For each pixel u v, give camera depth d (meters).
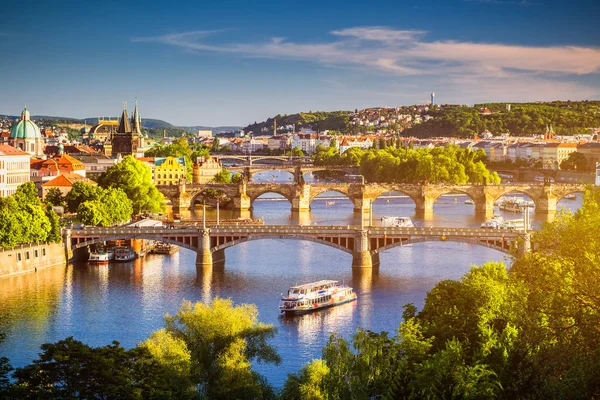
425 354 143.75
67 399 125.69
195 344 168.12
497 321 149.50
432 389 125.06
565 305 127.88
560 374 124.00
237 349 163.38
